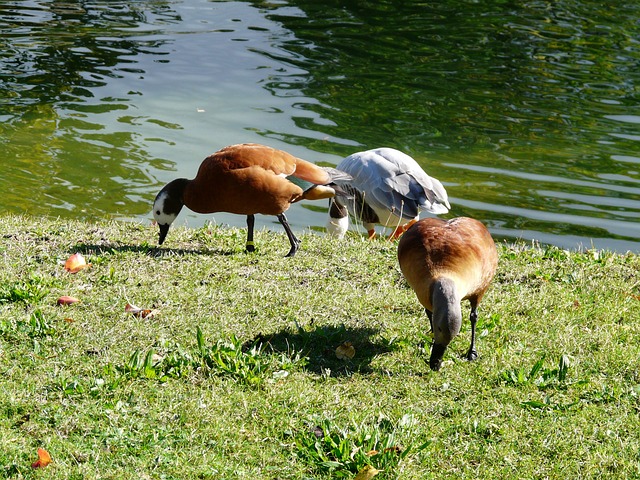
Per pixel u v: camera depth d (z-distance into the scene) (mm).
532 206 14797
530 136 18438
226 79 21266
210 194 9508
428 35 26469
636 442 5945
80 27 26000
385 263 9477
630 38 26750
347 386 6621
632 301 8539
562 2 31562
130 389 6250
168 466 5414
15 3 29016
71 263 8641
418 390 6605
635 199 15320
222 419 5988
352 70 22547
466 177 15961
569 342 7480
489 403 6445
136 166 15445
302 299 8195
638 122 19656
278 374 6672
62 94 19547
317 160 16031
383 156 12570
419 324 7844
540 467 5676
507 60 24062
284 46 24625
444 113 19625
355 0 31094
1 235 9656
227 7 29500
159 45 24172
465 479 5527
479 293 7191
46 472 5227
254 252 9703
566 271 9391
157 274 8680
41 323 7117
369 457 5648
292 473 5500
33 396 6059
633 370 7000
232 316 7730
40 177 14656
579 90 21781
